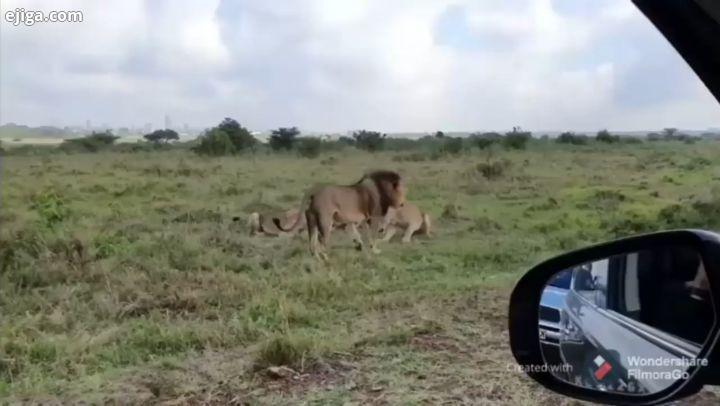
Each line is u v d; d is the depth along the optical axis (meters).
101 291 10.37
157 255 11.04
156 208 11.55
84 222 11.11
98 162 11.51
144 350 9.44
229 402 7.95
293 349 8.85
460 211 12.17
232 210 11.80
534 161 12.31
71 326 9.82
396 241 12.05
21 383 8.52
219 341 9.57
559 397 7.55
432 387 7.98
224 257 11.29
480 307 10.27
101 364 9.10
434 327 9.59
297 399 7.91
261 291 10.75
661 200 11.55
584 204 12.00
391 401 7.72
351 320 10.20
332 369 8.58
